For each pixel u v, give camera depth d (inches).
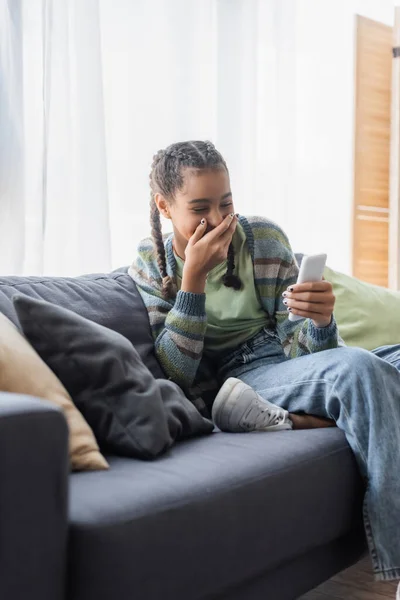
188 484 52.3
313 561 65.6
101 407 60.7
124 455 60.3
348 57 164.7
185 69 129.0
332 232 162.2
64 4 105.7
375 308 113.1
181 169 75.5
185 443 65.8
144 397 60.5
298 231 155.3
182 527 49.4
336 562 68.9
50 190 106.3
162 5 125.7
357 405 68.0
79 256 109.5
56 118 105.9
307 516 61.6
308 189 157.0
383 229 162.9
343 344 81.3
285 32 145.2
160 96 125.7
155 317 79.2
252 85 138.9
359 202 156.8
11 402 42.8
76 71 109.3
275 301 82.3
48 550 42.4
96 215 110.3
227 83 136.3
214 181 75.0
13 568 40.7
